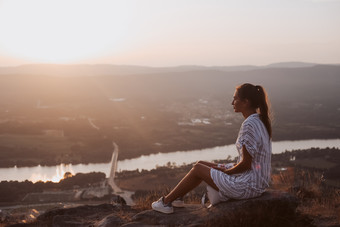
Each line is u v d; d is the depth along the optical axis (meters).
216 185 5.00
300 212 5.38
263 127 4.86
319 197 6.71
